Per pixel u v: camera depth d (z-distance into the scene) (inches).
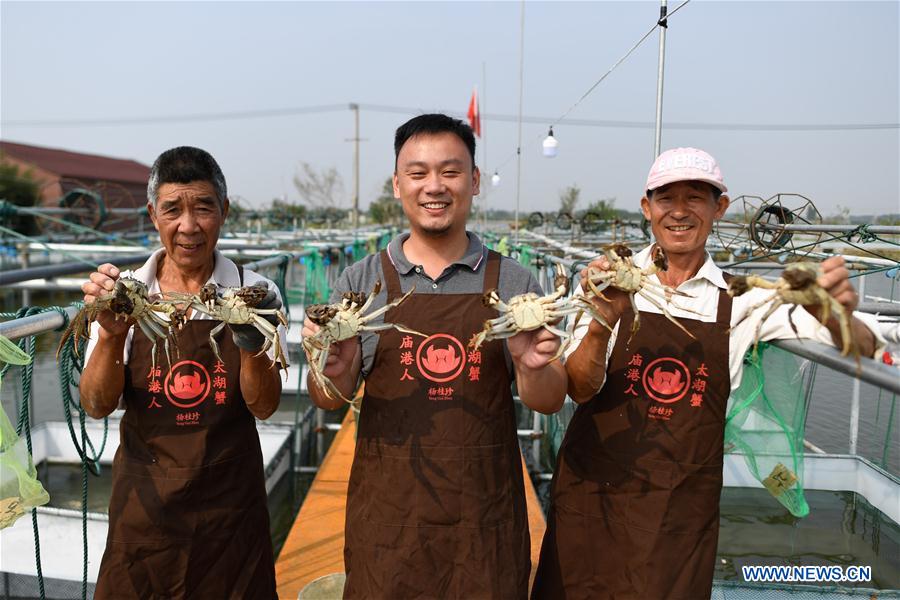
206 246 108.0
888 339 92.8
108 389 100.1
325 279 383.6
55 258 684.1
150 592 105.0
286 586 156.3
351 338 95.3
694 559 100.2
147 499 104.3
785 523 223.3
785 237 213.0
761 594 161.9
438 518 98.4
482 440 99.8
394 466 100.1
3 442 88.2
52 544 199.3
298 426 286.2
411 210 101.5
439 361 100.3
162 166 104.2
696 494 101.1
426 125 100.1
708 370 101.3
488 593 97.7
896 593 159.5
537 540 177.5
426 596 98.7
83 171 1508.4
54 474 283.1
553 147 347.9
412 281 103.7
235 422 108.7
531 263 300.2
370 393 103.7
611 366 106.4
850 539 215.2
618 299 91.5
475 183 108.6
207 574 106.7
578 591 107.0
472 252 104.7
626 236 424.8
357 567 102.6
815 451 255.3
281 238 525.7
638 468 102.3
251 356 96.8
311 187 1755.7
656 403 103.2
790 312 83.1
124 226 897.5
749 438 125.3
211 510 106.1
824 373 340.5
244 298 87.2
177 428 105.7
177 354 105.2
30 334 90.2
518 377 99.4
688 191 102.0
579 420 109.9
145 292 89.0
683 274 107.7
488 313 101.0
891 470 243.6
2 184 1019.9
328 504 199.5
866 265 222.7
